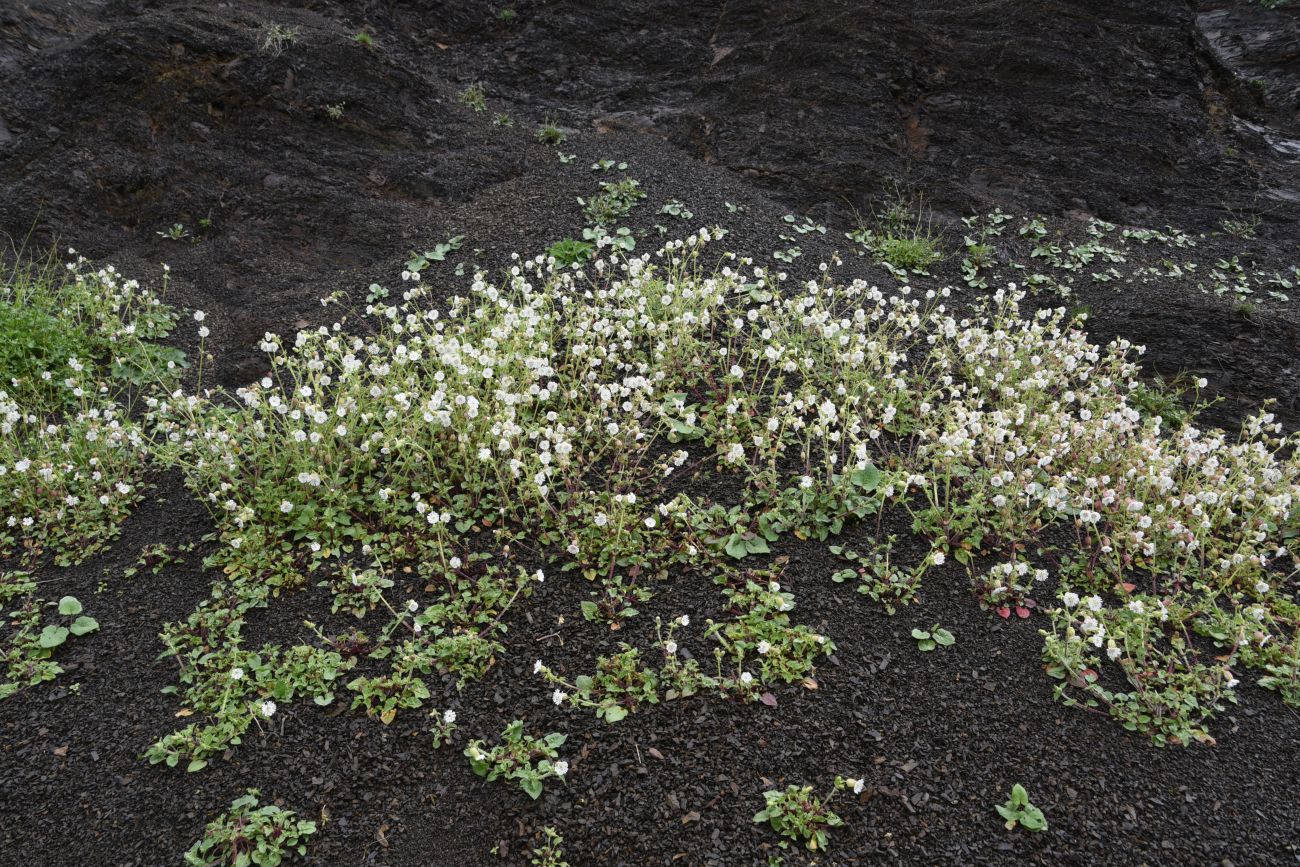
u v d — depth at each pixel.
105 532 4.75
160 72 8.45
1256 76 11.83
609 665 3.78
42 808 3.38
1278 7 12.48
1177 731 3.62
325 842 3.23
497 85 10.77
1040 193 9.58
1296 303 8.07
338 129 8.75
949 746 3.53
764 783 3.38
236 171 8.22
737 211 8.21
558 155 9.02
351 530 4.54
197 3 9.71
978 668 3.87
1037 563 4.47
